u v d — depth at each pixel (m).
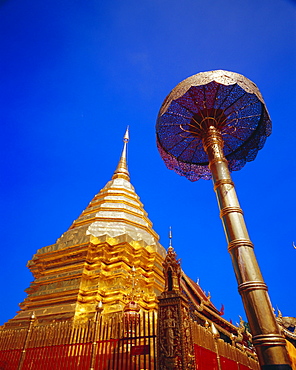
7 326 14.09
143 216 21.44
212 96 11.84
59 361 8.66
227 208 9.31
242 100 11.91
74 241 16.75
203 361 8.40
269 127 12.41
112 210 20.56
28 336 9.70
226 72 11.12
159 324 7.28
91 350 8.13
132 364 7.57
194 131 12.38
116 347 8.23
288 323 23.73
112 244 16.50
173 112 12.46
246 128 12.73
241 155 13.55
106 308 12.90
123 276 14.77
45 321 13.23
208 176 14.70
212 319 19.75
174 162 14.43
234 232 8.78
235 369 11.09
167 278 8.06
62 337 9.12
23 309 15.60
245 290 7.77
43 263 17.19
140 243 17.33
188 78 11.39
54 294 14.64
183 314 7.37
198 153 13.97
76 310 13.12
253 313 7.41
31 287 16.25
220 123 11.87
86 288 14.55
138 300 12.57
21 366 9.11
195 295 19.20
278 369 6.58
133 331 8.19
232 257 8.52
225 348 10.83
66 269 15.88
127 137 29.75
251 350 19.58
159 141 13.66
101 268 15.27
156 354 7.20
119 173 26.14
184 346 6.72
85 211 21.44
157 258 17.47
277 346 6.88
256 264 8.18
